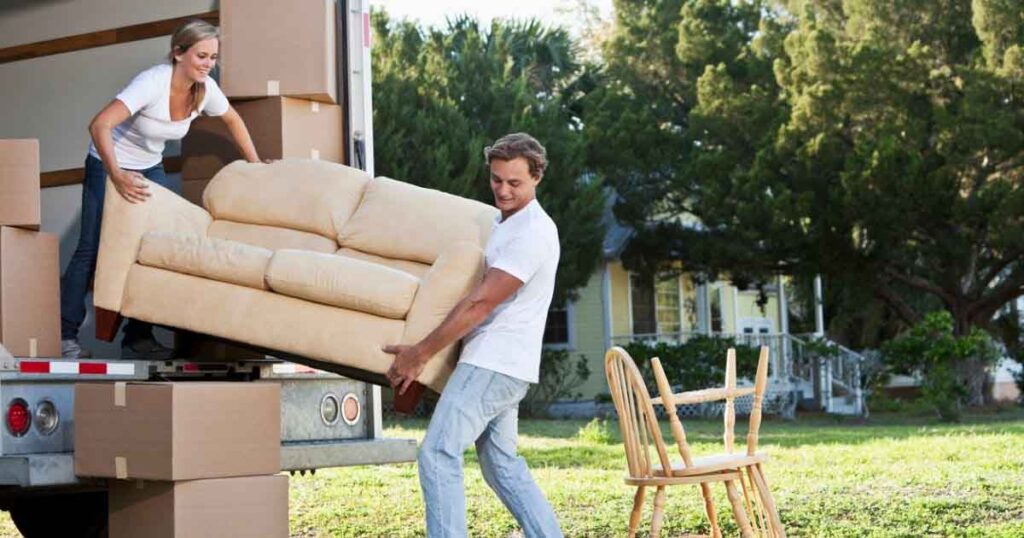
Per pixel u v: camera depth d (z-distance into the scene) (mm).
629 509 7918
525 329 4371
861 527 7086
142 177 5008
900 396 23359
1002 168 19734
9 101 6223
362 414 5246
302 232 5418
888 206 18391
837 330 23719
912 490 8602
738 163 20156
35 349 4727
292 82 5508
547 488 9023
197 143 5730
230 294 4691
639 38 22594
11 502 5414
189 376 4773
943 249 19188
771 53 21562
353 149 5691
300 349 4582
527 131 18297
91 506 5371
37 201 4633
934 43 20328
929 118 19578
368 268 4562
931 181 18281
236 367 4914
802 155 19109
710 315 22641
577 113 22703
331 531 7359
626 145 19953
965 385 19000
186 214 5219
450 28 21266
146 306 4797
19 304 4664
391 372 4418
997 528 6910
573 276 18547
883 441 12961
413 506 8305
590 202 18469
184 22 5387
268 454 4273
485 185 17859
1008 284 20266
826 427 16875
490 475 4605
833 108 19172
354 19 5734
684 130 21734
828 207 18812
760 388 5297
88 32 6051
